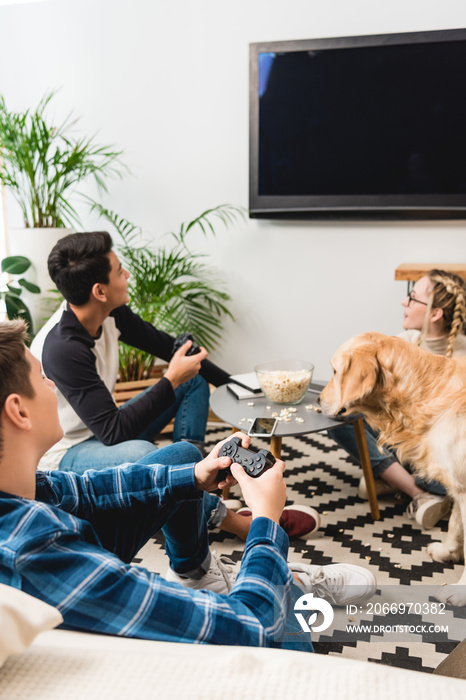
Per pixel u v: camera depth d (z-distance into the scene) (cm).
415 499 207
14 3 325
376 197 296
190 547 133
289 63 291
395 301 307
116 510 105
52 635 65
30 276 304
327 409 188
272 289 324
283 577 80
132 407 186
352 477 244
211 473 102
